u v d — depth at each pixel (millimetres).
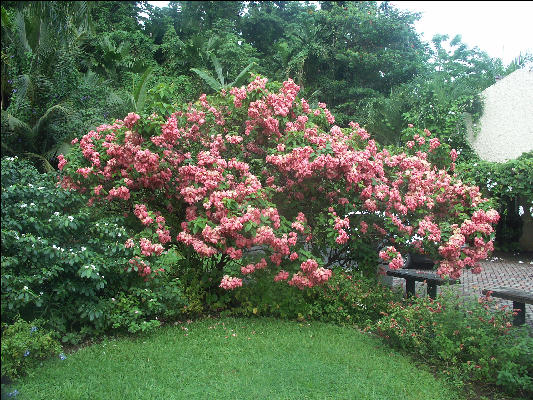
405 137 7117
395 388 3922
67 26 5348
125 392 3656
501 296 5293
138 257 4953
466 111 13914
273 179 5926
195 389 3777
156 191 5938
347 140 5941
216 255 6070
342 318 5809
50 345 4328
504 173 11578
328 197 6074
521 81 13219
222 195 5059
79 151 5738
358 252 6398
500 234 13055
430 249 5977
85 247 4777
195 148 6055
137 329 4832
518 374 3984
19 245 4316
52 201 4922
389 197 5902
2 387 3371
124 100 11656
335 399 3684
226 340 4883
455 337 4469
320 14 12078
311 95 13484
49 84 10211
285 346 4777
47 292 4770
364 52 15547
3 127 5059
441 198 6082
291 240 5309
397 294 6305
